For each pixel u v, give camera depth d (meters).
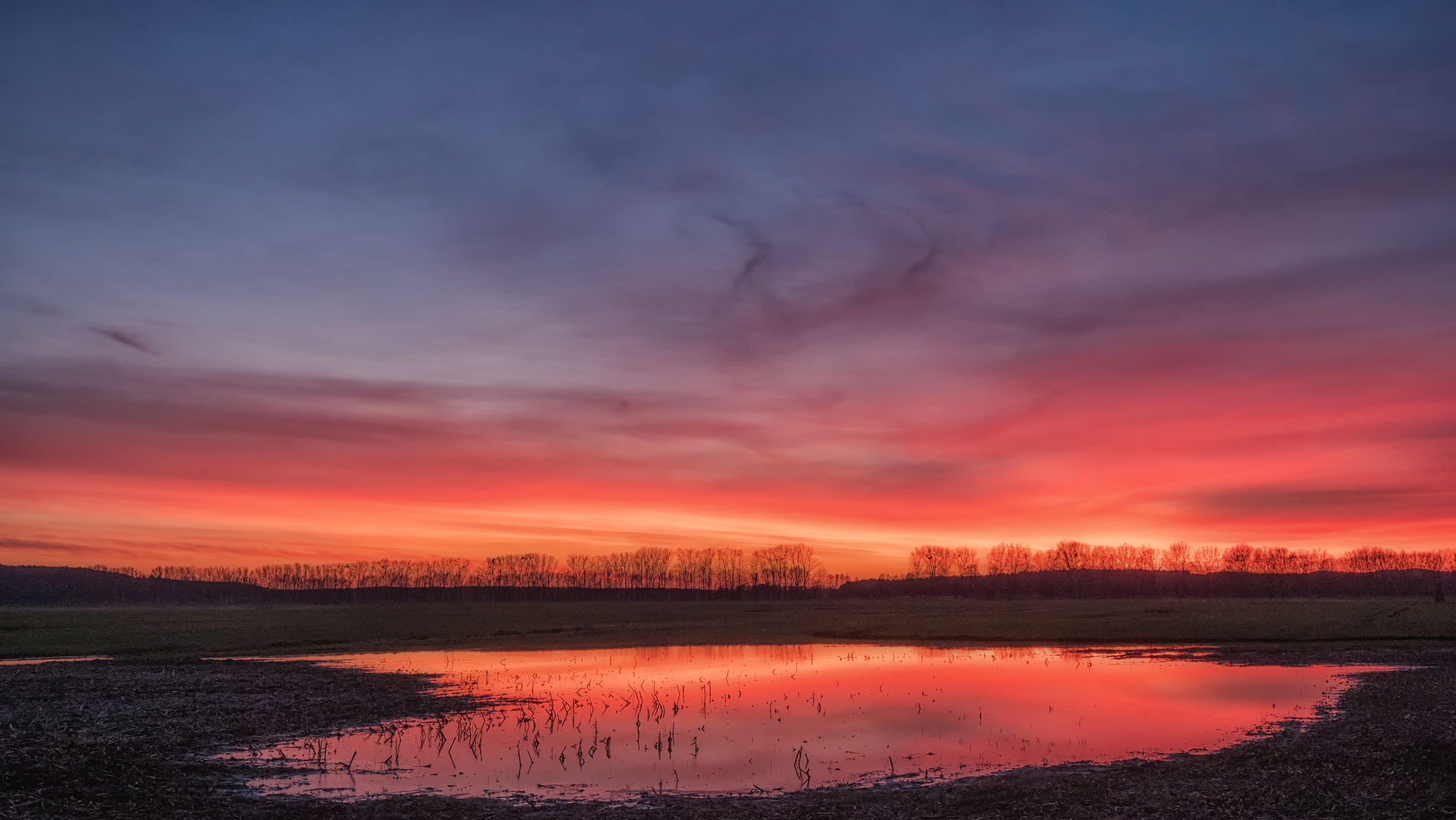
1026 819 18.03
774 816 18.70
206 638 76.38
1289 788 19.59
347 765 23.95
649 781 22.14
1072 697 36.34
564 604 195.00
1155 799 19.19
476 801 20.12
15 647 67.56
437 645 68.31
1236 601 145.62
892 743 26.66
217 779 22.11
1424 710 30.09
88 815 18.27
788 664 52.38
